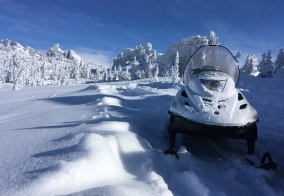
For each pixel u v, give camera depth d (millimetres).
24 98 16734
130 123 5672
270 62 52750
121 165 3701
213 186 3436
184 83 6297
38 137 4863
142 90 13562
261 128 7008
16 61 94500
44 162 3451
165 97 11273
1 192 2734
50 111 8102
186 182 3486
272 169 4102
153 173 3525
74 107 8375
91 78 142500
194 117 4520
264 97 13742
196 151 4965
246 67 61062
